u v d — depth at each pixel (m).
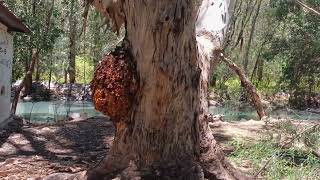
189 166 3.97
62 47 25.94
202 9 5.27
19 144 8.35
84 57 29.00
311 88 23.95
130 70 3.93
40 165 6.17
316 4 15.46
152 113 3.92
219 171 4.14
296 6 21.44
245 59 28.97
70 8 24.72
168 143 3.96
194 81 4.05
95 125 10.24
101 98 3.90
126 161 3.99
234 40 30.52
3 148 8.03
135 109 3.97
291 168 4.27
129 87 3.92
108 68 3.91
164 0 3.78
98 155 6.92
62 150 7.86
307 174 4.16
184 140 4.03
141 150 3.96
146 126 3.95
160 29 3.81
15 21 10.29
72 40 25.84
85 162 6.33
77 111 19.36
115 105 3.90
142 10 3.84
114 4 4.10
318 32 21.41
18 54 20.41
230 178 4.17
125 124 4.01
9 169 5.94
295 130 4.66
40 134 9.20
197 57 4.07
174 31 3.83
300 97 23.05
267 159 4.52
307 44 22.09
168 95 3.90
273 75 29.94
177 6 3.83
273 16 24.66
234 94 22.36
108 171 4.05
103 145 8.30
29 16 19.81
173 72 3.88
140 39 3.88
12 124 10.45
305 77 23.08
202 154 4.14
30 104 22.05
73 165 6.11
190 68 4.00
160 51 3.83
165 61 3.85
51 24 20.75
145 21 3.83
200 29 5.04
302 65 22.64
